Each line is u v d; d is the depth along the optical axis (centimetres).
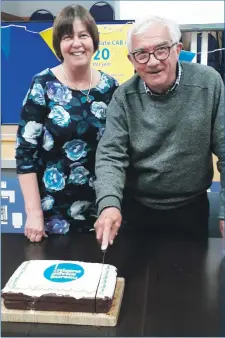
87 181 147
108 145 131
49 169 145
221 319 82
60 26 136
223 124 128
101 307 81
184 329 79
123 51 187
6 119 205
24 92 202
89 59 140
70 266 93
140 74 123
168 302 89
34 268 92
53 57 198
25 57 200
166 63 119
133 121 132
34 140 142
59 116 140
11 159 181
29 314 82
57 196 146
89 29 137
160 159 132
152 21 117
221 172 134
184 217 145
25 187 143
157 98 127
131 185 143
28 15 304
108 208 113
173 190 138
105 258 112
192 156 132
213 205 178
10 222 159
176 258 112
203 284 97
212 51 184
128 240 125
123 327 80
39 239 126
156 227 147
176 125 128
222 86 128
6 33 196
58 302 82
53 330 80
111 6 214
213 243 123
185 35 187
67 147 143
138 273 103
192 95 126
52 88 140
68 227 148
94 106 144
